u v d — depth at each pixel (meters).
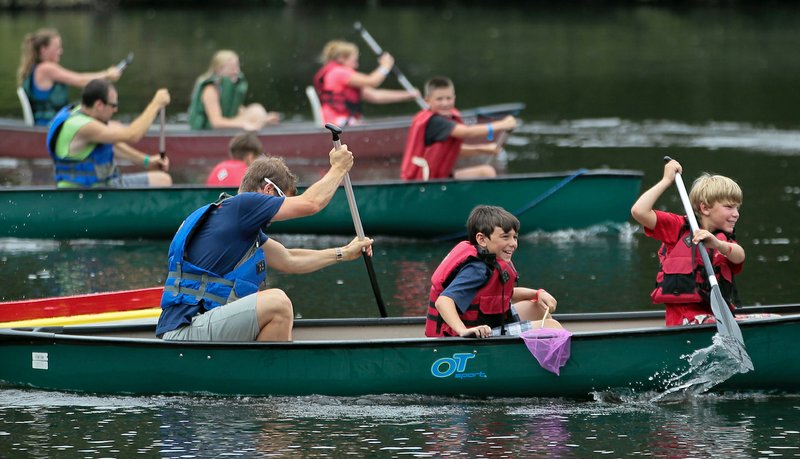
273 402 14.84
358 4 90.81
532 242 24.72
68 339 15.02
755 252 22.92
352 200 16.23
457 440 13.40
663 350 14.78
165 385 15.02
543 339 14.68
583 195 24.94
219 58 33.88
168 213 24.20
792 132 37.50
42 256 23.17
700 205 15.46
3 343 15.29
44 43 33.06
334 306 19.66
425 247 24.66
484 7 87.00
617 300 19.83
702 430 13.75
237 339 14.82
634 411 14.53
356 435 13.57
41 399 14.95
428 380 14.82
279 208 14.85
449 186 24.66
